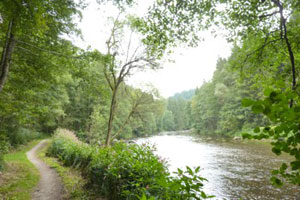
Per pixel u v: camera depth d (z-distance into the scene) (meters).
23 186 5.47
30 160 10.34
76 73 5.85
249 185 7.59
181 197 1.51
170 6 3.22
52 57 5.50
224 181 8.15
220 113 33.34
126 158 3.88
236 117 27.28
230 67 4.37
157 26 3.41
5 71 4.18
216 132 33.94
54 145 12.42
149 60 9.25
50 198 4.74
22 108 6.70
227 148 16.44
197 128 45.25
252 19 3.19
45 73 5.98
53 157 11.22
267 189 7.12
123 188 3.41
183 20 3.33
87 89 6.40
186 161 12.00
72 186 5.38
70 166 8.06
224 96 31.11
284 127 0.66
